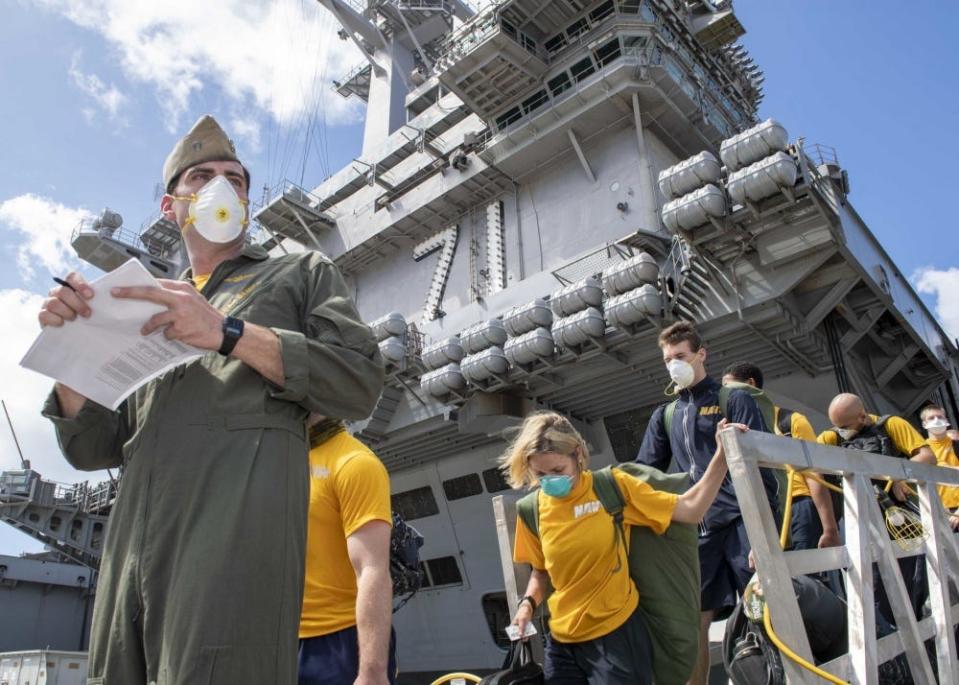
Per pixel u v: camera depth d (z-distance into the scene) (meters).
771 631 2.23
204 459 1.52
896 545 3.27
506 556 3.48
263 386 1.62
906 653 2.82
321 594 2.81
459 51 16.95
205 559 1.40
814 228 11.02
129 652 1.43
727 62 21.23
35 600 26.00
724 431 2.35
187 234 2.03
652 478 3.06
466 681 3.47
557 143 17.20
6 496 25.05
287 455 1.59
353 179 23.52
